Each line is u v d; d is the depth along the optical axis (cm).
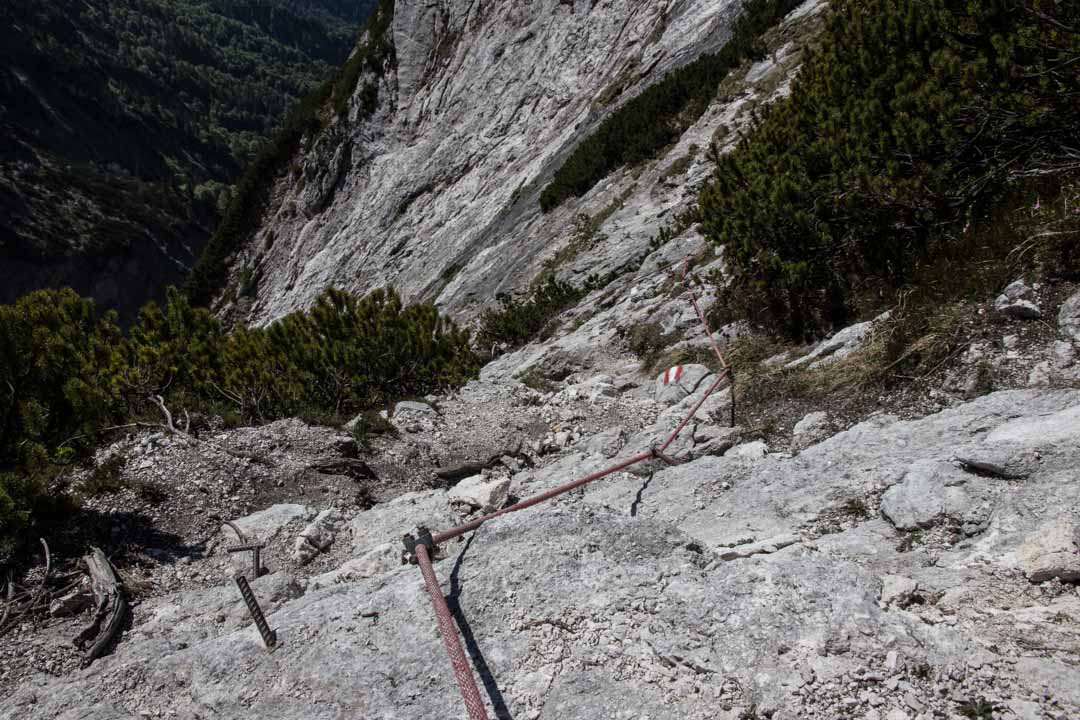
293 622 373
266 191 5834
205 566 554
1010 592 318
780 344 815
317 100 6003
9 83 16112
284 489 670
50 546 540
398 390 1082
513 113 4000
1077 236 553
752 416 660
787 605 312
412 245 4253
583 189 2550
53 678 404
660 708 287
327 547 575
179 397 816
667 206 1912
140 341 950
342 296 1130
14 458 637
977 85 674
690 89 2388
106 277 12444
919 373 577
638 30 3428
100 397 679
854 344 678
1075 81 616
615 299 1478
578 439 802
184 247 14512
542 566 366
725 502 497
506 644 331
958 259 634
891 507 408
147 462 663
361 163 5125
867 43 899
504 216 3206
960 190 677
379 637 351
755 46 2220
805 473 497
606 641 322
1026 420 443
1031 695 260
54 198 12694
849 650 288
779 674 285
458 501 611
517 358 1492
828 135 852
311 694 329
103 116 17950
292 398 912
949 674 273
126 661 410
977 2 724
